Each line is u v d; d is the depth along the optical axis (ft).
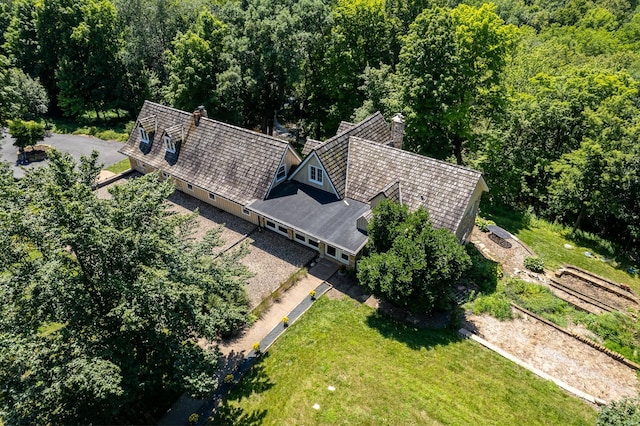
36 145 141.59
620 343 66.44
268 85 142.72
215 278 56.44
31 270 44.24
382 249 71.61
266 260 84.43
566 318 72.54
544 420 52.95
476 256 88.84
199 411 54.34
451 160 128.57
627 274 92.27
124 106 176.35
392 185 82.79
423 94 107.45
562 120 116.37
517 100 124.36
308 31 136.67
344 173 91.20
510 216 117.29
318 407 53.57
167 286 44.75
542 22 296.92
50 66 178.40
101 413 45.80
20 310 42.73
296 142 161.17
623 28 250.57
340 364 60.34
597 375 60.80
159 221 52.70
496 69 117.60
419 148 120.78
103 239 43.60
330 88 142.51
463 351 64.03
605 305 77.10
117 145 148.66
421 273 64.13
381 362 60.95
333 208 86.74
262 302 72.08
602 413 47.19
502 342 66.44
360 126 100.32
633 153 95.61
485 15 111.96
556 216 119.34
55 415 43.39
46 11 166.30
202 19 136.98
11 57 179.32
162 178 107.86
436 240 64.85
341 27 142.20
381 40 151.23
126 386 44.45
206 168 101.14
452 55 105.19
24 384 40.27
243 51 130.21
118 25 173.47
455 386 57.41
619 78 119.03
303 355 62.08
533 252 95.20
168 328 48.96
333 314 70.95
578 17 289.53
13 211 43.93
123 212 47.67
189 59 131.54
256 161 95.14
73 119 177.58
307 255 85.81
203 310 62.59
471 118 124.26
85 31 162.40
